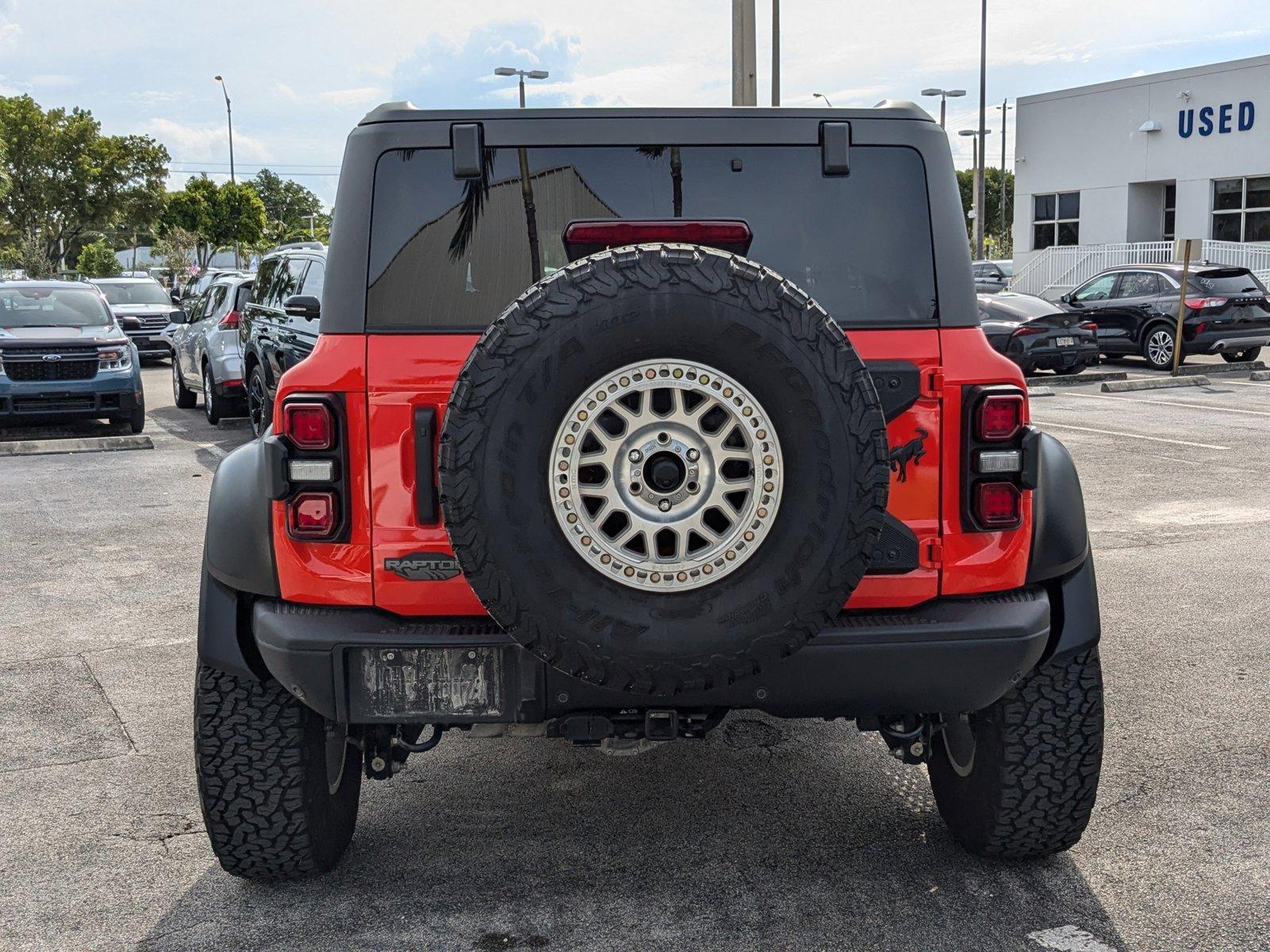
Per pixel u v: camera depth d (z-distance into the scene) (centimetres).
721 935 326
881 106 326
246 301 1370
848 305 325
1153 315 1928
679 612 272
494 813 412
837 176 325
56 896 356
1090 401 1580
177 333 1758
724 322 265
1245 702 505
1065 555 330
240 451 356
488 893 354
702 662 273
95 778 446
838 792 426
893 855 374
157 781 444
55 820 410
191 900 353
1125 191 3075
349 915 342
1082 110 3152
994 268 3431
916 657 303
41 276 6938
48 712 518
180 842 393
